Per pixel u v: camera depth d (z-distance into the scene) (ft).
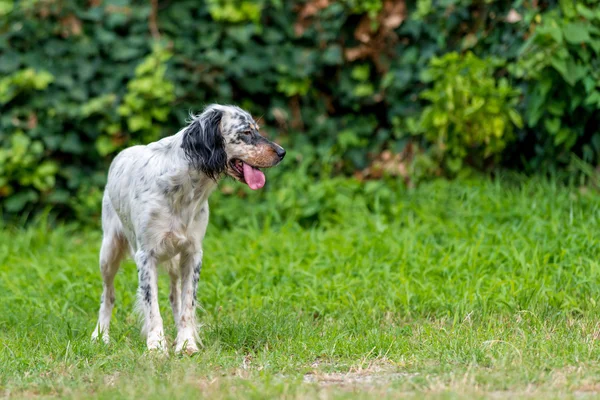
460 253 36.29
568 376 23.03
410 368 24.90
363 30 48.83
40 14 48.47
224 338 28.71
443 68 43.93
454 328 28.81
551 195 40.65
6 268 40.50
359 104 49.80
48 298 35.22
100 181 49.11
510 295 31.53
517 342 26.63
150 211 27.89
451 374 23.53
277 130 50.34
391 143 48.67
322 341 27.48
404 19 48.21
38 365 25.66
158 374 24.14
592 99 40.65
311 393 21.56
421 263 35.70
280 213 45.47
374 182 45.85
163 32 49.47
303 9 49.65
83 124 48.49
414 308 31.78
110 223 30.86
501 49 44.75
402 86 48.01
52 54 48.47
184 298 28.76
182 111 49.11
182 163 27.81
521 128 44.06
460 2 45.73
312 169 49.11
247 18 48.78
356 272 35.83
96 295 35.35
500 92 42.65
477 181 43.52
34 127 48.49
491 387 22.41
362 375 24.49
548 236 36.63
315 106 50.83
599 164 43.45
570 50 41.39
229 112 28.17
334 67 50.70
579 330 27.91
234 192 47.80
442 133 43.60
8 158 47.52
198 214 28.63
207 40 49.03
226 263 37.96
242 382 23.07
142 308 28.17
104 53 48.96
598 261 34.04
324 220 44.50
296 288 34.60
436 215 41.55
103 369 25.38
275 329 29.17
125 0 48.49
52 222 49.03
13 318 32.68
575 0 42.22
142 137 48.98
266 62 49.57
